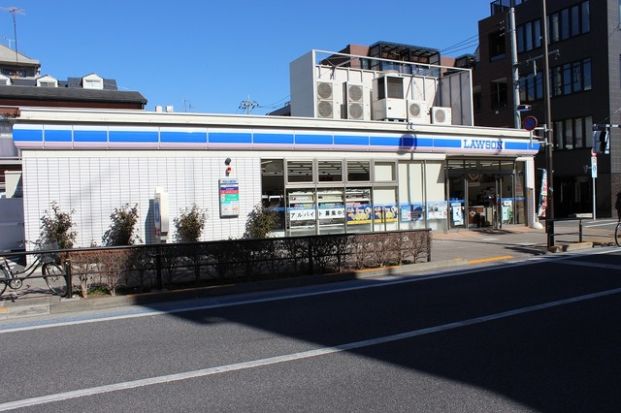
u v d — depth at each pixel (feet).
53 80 173.99
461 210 67.05
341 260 38.06
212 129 49.85
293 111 70.90
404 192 62.13
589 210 104.32
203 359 19.12
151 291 31.22
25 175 43.52
